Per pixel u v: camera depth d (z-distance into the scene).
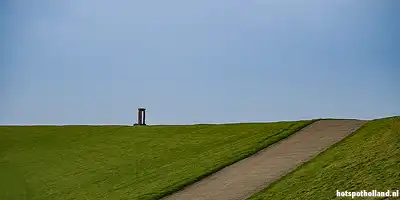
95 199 31.34
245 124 50.28
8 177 44.56
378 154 24.92
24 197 35.78
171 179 31.53
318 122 40.69
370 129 32.78
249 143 38.16
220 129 50.16
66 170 44.19
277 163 29.39
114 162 43.78
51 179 41.34
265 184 25.42
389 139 27.12
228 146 39.84
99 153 49.47
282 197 22.52
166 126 58.34
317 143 32.66
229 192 25.19
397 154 23.81
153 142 49.81
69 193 34.97
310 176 24.75
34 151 56.16
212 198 24.61
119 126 63.94
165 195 27.83
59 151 54.25
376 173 22.03
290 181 24.77
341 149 29.05
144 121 64.19
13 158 54.00
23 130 69.00
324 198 20.72
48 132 66.12
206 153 39.12
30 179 42.66
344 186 21.58
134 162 42.06
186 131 52.62
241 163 31.78
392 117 34.72
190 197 25.89
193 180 29.73
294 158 29.73
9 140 63.34
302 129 38.97
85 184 37.12
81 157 49.12
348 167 24.27
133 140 53.00
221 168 31.56
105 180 37.22
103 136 58.56
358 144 29.00
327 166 25.73
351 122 39.03
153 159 41.69
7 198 35.97
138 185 32.62
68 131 65.38
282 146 34.16
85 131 63.72
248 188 25.27
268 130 42.56
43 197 34.97
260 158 31.88
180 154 41.47
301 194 22.14
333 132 35.38
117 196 30.56
